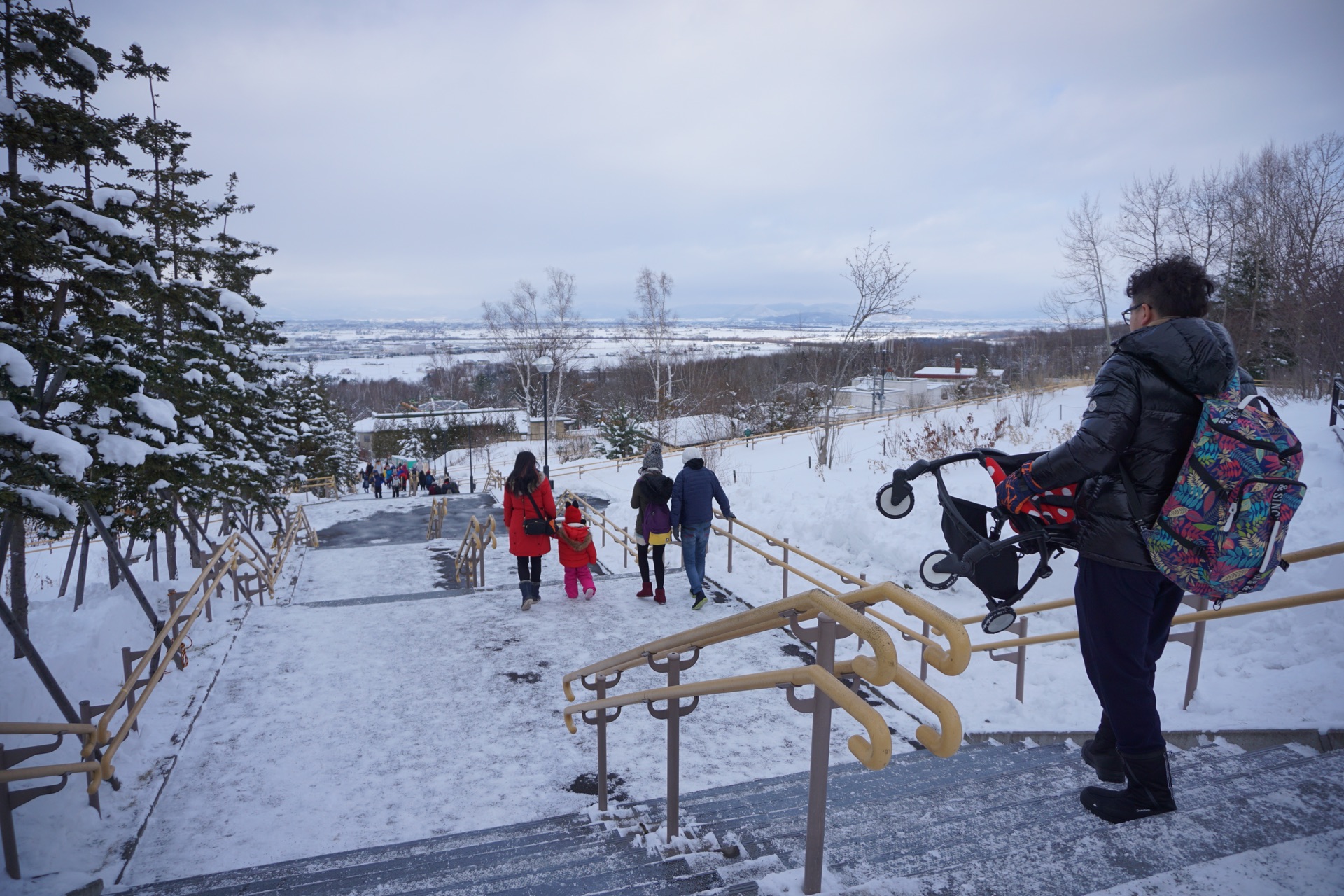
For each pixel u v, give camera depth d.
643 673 6.70
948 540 2.79
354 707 6.00
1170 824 2.29
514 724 5.67
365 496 46.41
